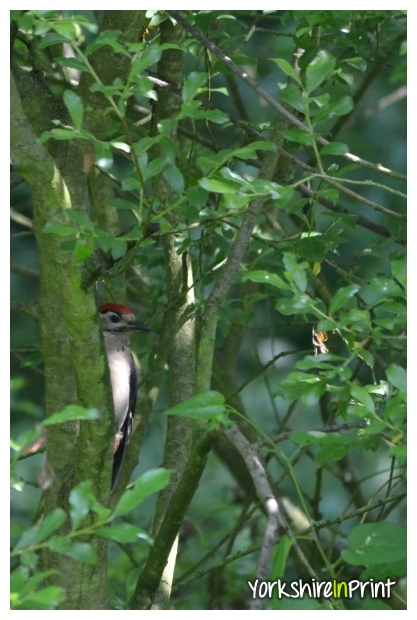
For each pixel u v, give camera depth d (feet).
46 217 23.04
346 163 51.49
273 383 53.11
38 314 26.23
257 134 31.24
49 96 26.84
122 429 37.37
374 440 23.47
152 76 32.89
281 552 18.28
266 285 35.17
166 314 37.88
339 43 31.76
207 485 54.75
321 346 27.48
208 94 32.73
